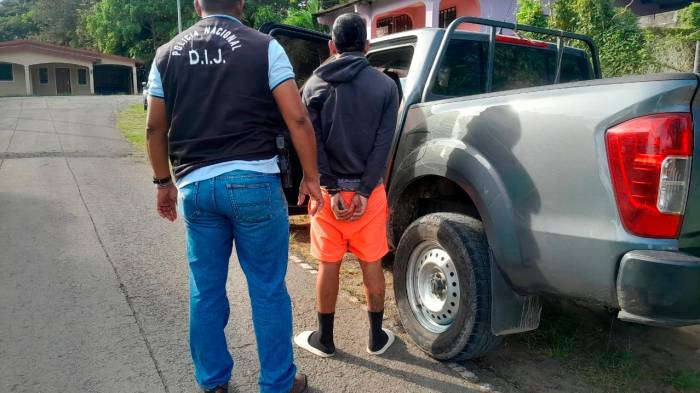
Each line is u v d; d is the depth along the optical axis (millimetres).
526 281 2590
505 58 4117
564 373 2975
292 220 5871
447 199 3443
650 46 10398
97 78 42156
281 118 2375
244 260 2420
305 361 3014
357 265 4535
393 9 15086
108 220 5562
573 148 2354
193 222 2357
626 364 3047
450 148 2979
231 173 2227
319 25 20438
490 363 3062
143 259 4473
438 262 3057
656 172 2105
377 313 3035
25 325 3252
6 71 38031
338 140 2727
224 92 2213
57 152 9820
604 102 2270
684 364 3109
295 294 3920
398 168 3406
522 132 2584
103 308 3529
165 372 2834
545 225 2453
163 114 2350
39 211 5797
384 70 3906
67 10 55188
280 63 2252
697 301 2082
